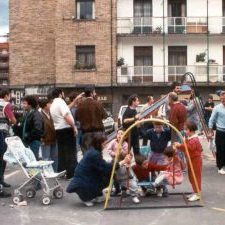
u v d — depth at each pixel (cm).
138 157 984
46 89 3906
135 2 3972
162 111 1302
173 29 3950
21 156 989
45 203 956
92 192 932
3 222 835
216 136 1293
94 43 3841
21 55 3988
